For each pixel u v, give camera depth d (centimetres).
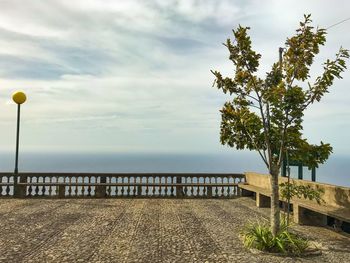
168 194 1831
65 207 1437
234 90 928
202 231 1009
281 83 848
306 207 1059
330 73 842
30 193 1750
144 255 763
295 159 935
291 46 889
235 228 1055
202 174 1892
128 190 1809
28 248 809
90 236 930
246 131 923
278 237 814
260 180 1689
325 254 789
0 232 968
